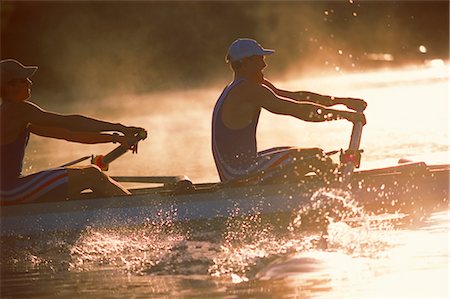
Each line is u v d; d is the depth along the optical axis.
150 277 10.17
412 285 8.99
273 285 9.32
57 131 13.08
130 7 59.66
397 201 12.95
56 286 10.05
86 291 9.71
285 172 12.69
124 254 11.50
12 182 12.41
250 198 12.54
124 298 9.27
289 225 12.49
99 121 12.57
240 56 12.74
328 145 21.66
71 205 12.31
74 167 12.58
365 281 9.23
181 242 11.89
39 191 12.39
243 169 12.72
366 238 11.23
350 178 12.83
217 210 12.48
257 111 12.78
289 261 10.19
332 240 11.24
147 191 13.48
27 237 12.20
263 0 62.03
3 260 11.73
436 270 9.47
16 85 12.34
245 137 12.73
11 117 12.26
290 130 25.58
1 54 55.44
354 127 12.87
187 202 12.48
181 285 9.65
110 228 12.30
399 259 10.04
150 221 12.37
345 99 13.35
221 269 10.28
